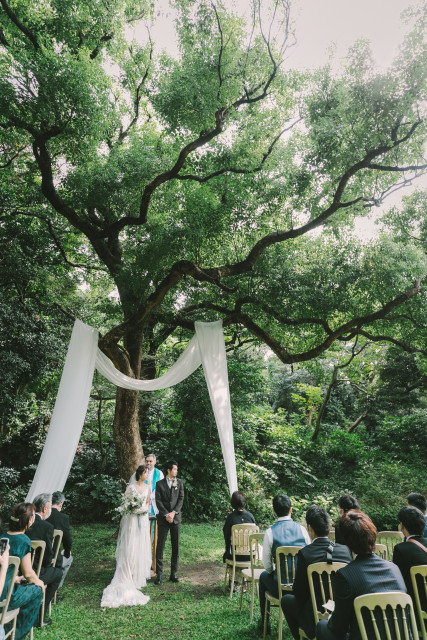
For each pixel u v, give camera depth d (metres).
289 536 4.02
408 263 7.96
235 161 7.23
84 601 5.23
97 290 13.44
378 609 2.37
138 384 7.23
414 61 5.74
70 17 7.77
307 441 15.16
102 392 10.98
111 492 10.42
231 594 5.32
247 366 12.50
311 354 7.94
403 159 7.12
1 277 9.98
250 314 8.53
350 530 2.59
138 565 5.61
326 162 6.86
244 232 7.90
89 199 7.63
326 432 16.91
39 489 6.23
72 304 12.04
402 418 16.16
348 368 16.56
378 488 11.05
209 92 6.61
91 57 8.87
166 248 7.01
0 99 6.41
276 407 21.41
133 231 8.55
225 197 7.36
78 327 6.88
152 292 7.83
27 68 6.25
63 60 6.34
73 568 6.72
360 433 17.53
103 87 6.87
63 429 6.50
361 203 7.78
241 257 8.58
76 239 11.63
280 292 7.66
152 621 4.55
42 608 4.41
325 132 6.55
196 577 6.32
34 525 4.47
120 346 8.38
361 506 10.55
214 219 7.15
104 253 8.89
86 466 11.53
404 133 6.77
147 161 7.59
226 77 6.74
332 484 13.30
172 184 8.11
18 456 12.20
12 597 3.54
